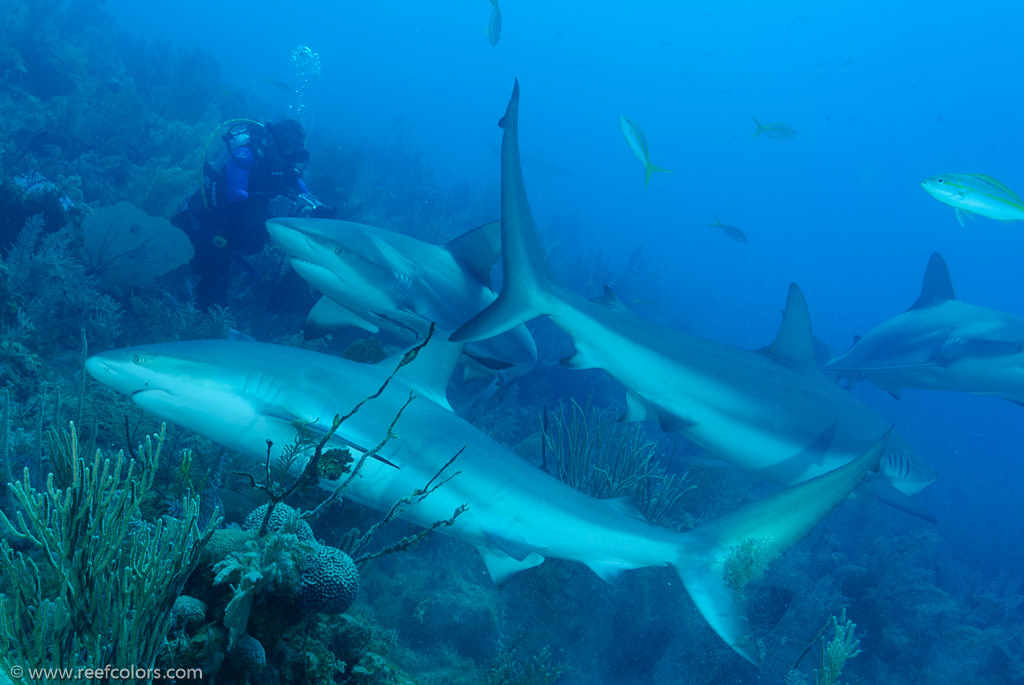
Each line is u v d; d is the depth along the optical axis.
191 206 8.05
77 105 11.67
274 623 2.49
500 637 5.20
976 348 7.06
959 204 6.33
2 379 4.49
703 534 3.97
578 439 6.94
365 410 3.41
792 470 5.25
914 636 8.68
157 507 3.21
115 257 7.07
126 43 21.75
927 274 7.64
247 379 3.21
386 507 3.54
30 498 1.90
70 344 6.11
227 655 2.34
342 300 5.69
